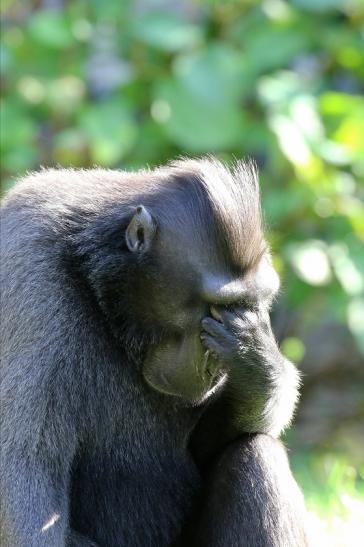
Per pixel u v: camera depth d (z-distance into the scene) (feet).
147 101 56.75
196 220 30.94
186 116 53.36
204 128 53.26
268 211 52.13
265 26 55.52
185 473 34.30
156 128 55.16
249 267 30.42
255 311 30.66
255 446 32.71
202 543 33.12
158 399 32.83
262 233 31.35
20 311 31.19
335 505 40.91
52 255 31.86
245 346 30.32
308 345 64.18
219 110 53.31
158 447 33.53
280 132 51.06
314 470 52.03
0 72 55.77
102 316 32.01
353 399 63.46
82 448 32.45
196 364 31.07
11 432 30.27
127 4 56.95
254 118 55.31
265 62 54.85
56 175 34.53
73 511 32.94
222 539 32.35
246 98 55.57
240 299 30.30
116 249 32.07
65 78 56.95
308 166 51.08
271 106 52.34
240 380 31.09
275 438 33.30
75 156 56.24
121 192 33.14
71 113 56.49
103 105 55.42
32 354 30.76
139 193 32.65
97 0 56.75
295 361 58.23
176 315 31.12
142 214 31.35
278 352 31.60
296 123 51.55
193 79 53.57
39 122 57.52
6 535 29.84
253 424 32.78
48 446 30.73
